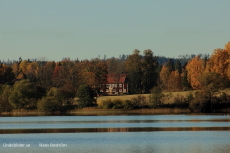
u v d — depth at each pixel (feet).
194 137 539.70
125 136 555.28
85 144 486.79
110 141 508.94
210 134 570.05
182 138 531.91
